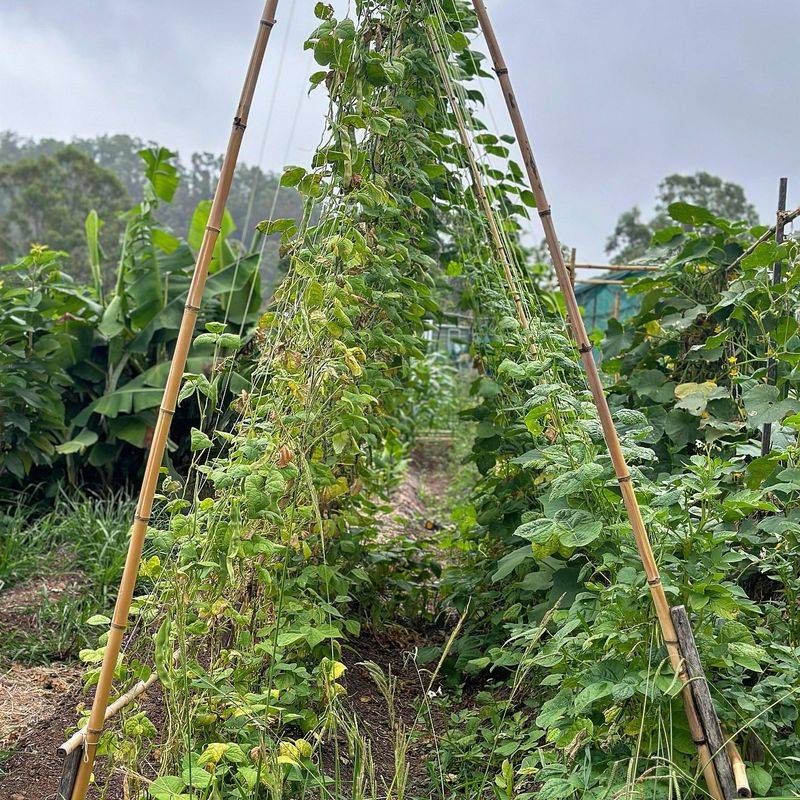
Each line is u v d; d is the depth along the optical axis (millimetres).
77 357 6012
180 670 2275
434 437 10820
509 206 4469
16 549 4586
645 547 2227
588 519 2469
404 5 3732
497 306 3838
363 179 3072
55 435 5785
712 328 4168
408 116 3906
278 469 2516
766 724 2250
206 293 6109
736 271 4109
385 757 3029
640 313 4402
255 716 2281
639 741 2105
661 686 2062
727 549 2730
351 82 3043
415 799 2689
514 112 2430
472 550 4230
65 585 4352
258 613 2711
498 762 2842
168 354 6312
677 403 3777
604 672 2229
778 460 2857
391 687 2859
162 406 2221
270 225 2980
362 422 2947
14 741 2984
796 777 2221
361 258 3119
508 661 2801
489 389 3881
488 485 4055
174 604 2303
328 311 2748
